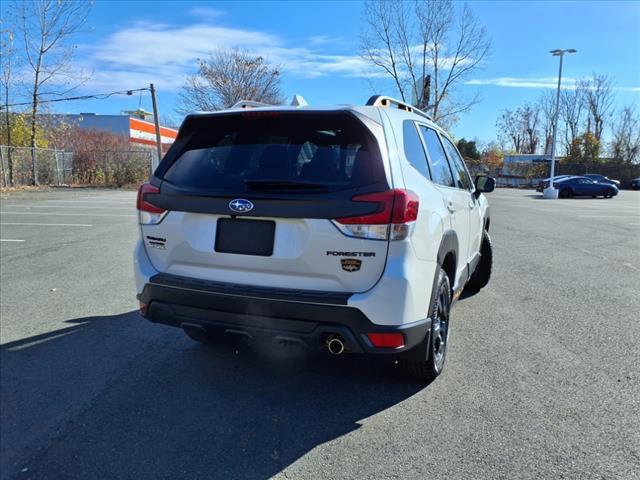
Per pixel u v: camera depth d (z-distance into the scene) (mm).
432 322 3195
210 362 3914
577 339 4383
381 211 2682
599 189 30078
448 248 3439
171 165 3291
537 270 7277
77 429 2959
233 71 33656
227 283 2994
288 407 3211
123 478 2512
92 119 43312
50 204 17125
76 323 4781
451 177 4223
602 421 2986
